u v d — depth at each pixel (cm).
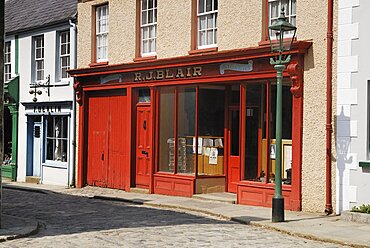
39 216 1365
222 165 1711
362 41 1307
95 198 1781
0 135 1088
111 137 2003
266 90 1507
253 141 1538
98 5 2066
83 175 2108
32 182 2361
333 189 1349
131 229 1147
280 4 1491
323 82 1369
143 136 1883
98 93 2069
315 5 1390
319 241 1062
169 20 1778
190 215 1388
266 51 1452
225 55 1559
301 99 1409
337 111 1346
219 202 1583
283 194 1442
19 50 2470
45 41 2323
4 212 1440
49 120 2316
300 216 1320
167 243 998
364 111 1302
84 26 2109
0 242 1004
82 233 1099
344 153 1329
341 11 1343
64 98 2202
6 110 2652
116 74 1948
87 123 2112
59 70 2266
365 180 1292
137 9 1908
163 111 1808
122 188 1948
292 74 1407
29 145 2411
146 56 1878
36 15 2439
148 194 1809
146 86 1848
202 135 1697
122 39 1952
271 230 1178
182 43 1734
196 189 1688
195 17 1717
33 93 2342
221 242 1015
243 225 1238
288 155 1459
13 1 2788
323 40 1372
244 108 1562
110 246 970
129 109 1911
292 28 1265
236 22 1580
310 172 1388
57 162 2248
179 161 1748
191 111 1712
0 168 1105
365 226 1183
